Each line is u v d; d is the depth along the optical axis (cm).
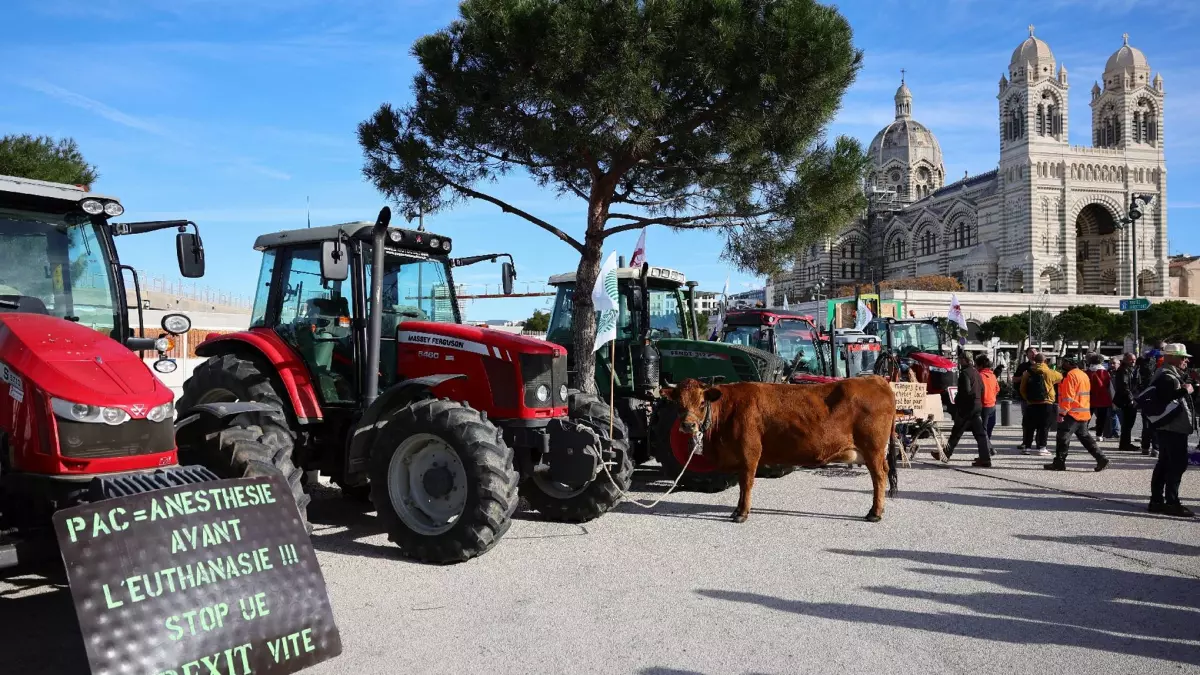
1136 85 8675
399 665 426
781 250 1120
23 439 416
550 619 496
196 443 557
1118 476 1116
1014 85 8631
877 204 10569
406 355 717
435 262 776
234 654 380
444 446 636
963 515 822
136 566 366
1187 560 648
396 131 1167
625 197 1220
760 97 977
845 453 795
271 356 705
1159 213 8644
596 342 825
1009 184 8638
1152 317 5734
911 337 2367
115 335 539
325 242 624
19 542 405
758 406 796
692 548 676
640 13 976
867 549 675
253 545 409
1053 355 5803
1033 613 516
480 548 604
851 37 980
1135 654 450
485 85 1056
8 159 1786
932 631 482
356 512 822
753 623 493
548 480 791
